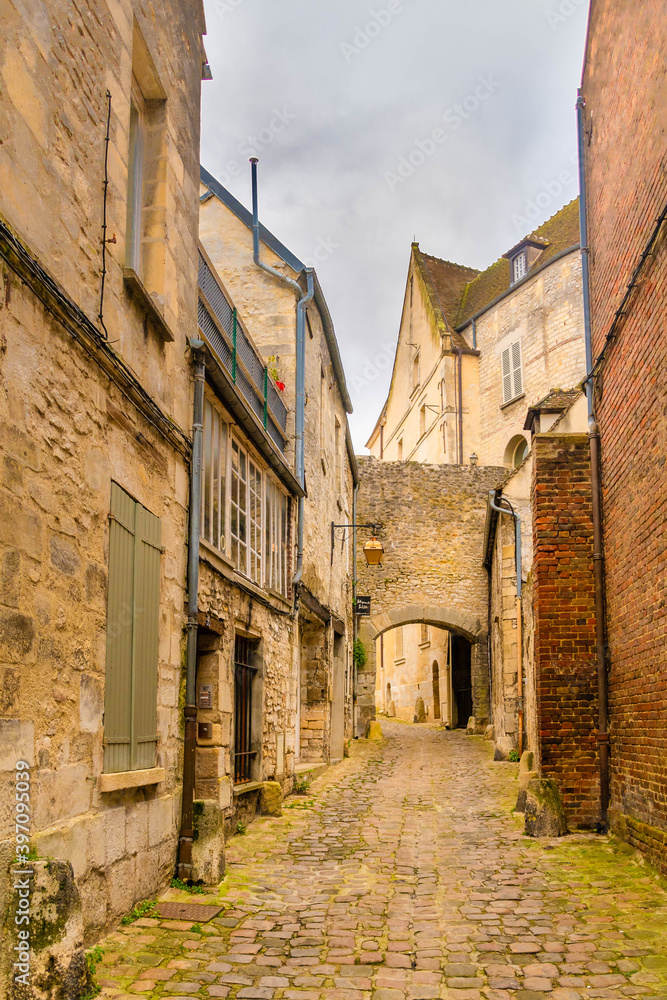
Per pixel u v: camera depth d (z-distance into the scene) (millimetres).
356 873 6477
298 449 11750
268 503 10078
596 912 5348
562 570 8531
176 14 6617
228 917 5152
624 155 7406
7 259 3590
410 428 32906
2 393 3568
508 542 14758
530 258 26109
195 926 4898
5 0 3666
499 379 26578
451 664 23984
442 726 23938
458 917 5289
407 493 22078
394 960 4516
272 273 12117
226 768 7668
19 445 3721
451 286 31953
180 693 6168
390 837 7918
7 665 3543
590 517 8609
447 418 27375
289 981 4172
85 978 3621
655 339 6426
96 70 4809
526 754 10148
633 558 7195
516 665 14461
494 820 8672
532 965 4430
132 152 6078
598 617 8297
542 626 8445
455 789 11094
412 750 16750
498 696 15930
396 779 12336
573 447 8742
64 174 4312
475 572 21797
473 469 22453
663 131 6137
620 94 7500
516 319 26031
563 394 13508
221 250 12539
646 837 6531
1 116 3607
